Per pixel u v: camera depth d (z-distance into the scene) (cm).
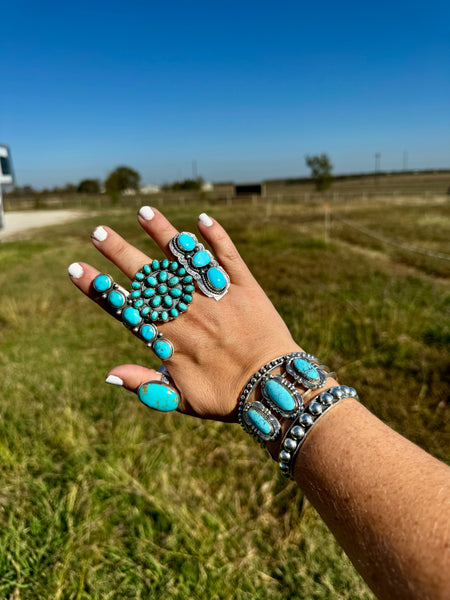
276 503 194
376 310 429
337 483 56
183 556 167
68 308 534
